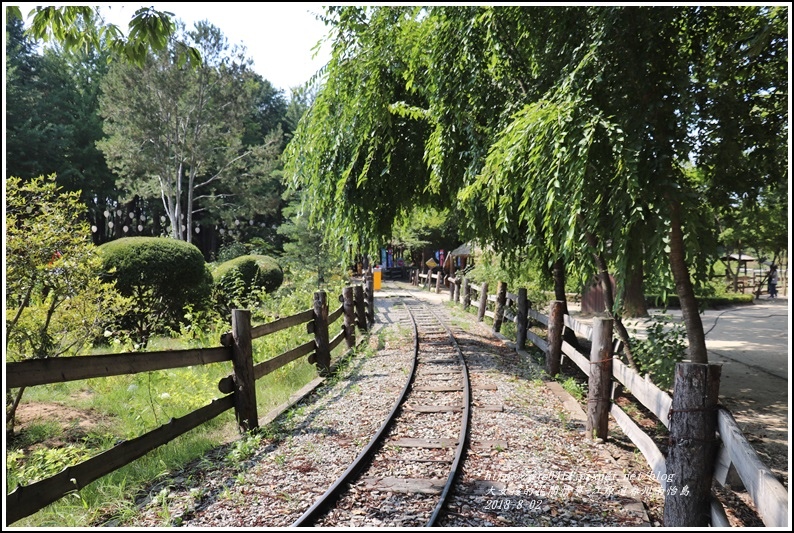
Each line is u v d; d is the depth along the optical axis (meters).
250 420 5.39
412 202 10.38
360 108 8.05
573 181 4.89
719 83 5.32
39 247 5.39
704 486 3.16
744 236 16.44
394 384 7.53
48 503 3.19
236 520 3.58
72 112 34.31
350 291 10.77
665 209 4.72
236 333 5.39
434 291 28.98
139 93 27.47
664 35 5.15
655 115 4.96
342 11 7.52
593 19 5.40
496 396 6.87
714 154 5.35
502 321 13.20
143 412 5.63
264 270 17.11
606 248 5.96
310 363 8.14
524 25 6.30
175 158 29.48
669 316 6.81
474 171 7.18
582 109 4.78
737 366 9.30
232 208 33.69
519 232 9.09
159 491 4.05
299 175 9.21
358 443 5.09
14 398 5.20
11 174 27.77
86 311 6.20
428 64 6.91
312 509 3.60
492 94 7.02
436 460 4.67
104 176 35.00
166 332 10.05
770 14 4.91
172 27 4.62
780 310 19.81
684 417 3.22
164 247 9.94
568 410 6.42
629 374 4.71
